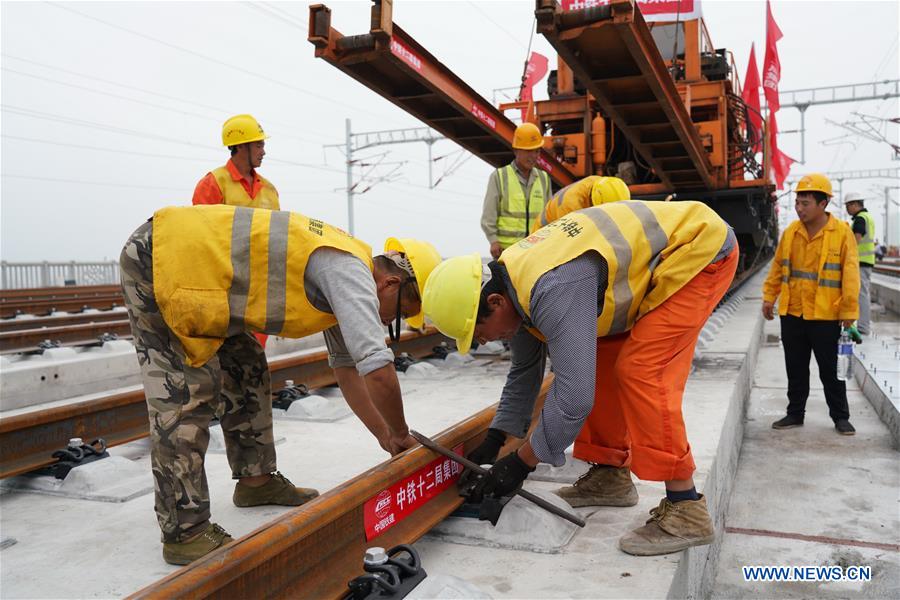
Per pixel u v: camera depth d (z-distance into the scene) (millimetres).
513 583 2104
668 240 2312
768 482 4059
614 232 2238
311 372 5258
